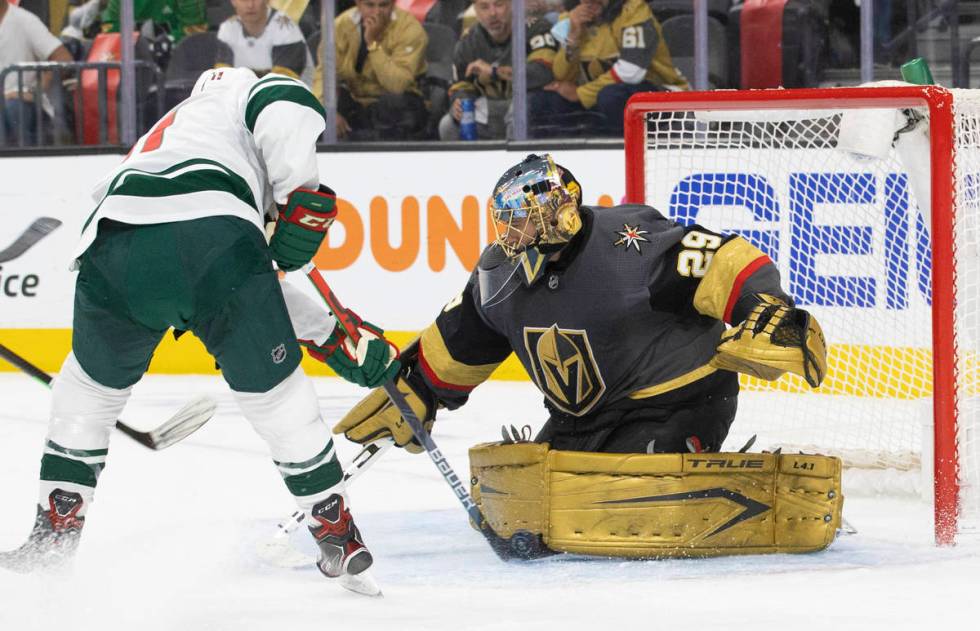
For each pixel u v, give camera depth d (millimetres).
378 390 6977
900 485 8273
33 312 16406
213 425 11906
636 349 6680
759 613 5262
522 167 6410
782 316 6145
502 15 15508
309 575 6215
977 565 6211
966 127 7395
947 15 14711
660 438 6754
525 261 6551
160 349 16109
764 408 9883
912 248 10477
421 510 8023
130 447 10719
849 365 10664
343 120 16047
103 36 16438
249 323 5520
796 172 10438
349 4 15766
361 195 15773
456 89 15766
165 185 5523
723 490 6418
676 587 5816
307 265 6039
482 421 11906
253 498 8523
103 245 5527
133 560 6566
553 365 6754
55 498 5820
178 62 16250
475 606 5496
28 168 16359
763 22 14984
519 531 6473
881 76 14898
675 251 6551
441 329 6980
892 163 9953
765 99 7574
